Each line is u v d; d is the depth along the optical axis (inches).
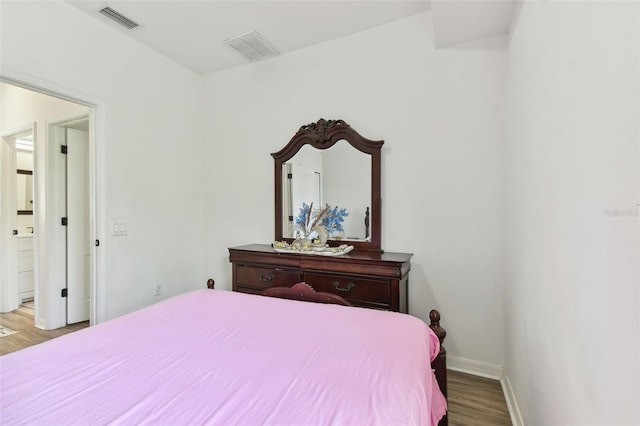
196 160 130.1
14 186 140.2
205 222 132.2
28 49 78.7
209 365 39.3
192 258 128.6
